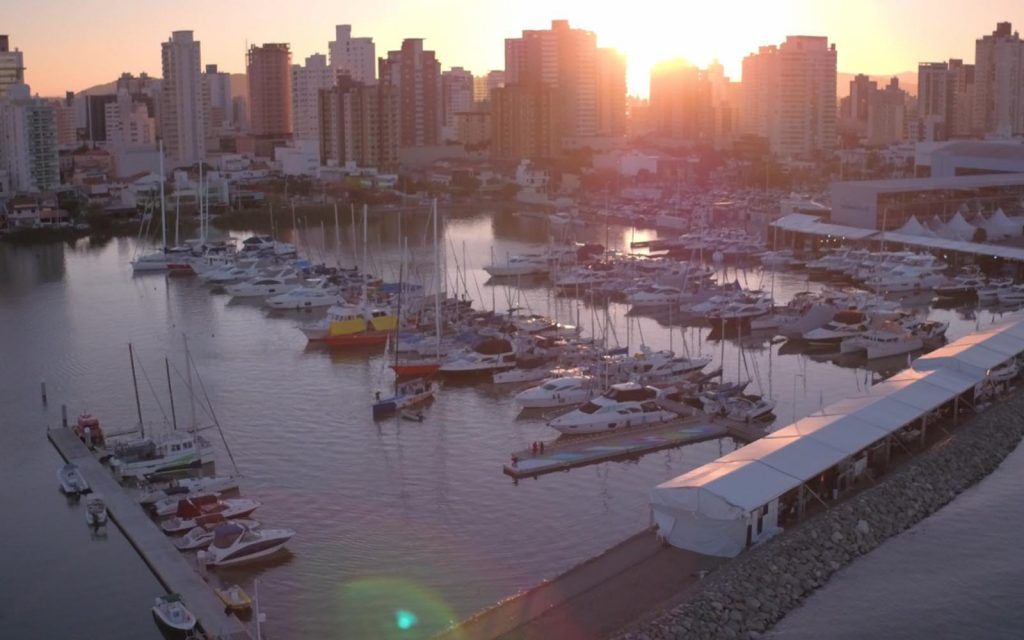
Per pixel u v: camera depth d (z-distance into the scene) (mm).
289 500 101938
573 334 162875
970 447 109312
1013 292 192625
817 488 95312
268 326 182375
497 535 93688
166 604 78812
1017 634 78750
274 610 80938
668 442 115000
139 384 145250
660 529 87188
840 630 77938
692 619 75188
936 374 120062
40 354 164375
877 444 102375
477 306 197625
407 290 190625
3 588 85812
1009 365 129875
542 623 74688
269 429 123938
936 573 86438
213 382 145625
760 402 125500
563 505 99750
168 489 101938
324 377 147000
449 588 84188
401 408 129875
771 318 172750
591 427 119000
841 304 177625
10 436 122812
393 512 98875
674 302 189375
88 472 108500
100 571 88188
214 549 87625
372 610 80812
